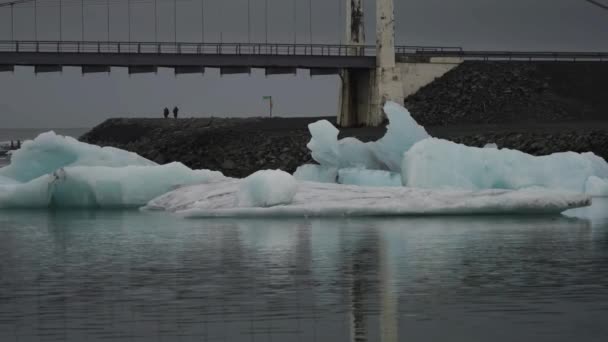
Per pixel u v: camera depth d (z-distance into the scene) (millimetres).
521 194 39625
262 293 23297
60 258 29156
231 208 39781
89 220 40031
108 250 30750
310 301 22391
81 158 48688
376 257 28703
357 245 31234
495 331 19719
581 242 31734
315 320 20688
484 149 46062
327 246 31047
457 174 44906
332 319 20734
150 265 27547
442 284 24281
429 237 33125
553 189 43625
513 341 19078
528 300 22375
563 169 48281
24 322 20703
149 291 23656
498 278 25078
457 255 29062
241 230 35438
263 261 28047
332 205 39281
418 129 51750
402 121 51688
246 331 19906
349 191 41375
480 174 45406
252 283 24562
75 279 25359
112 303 22359
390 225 36562
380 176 48938
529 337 19328
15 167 49219
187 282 24797
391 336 19469
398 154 51156
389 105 52281
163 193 45344
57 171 44750
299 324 20391
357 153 51969
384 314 21109
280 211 39156
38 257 29422
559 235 33531
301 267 26969
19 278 25594
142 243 32281
